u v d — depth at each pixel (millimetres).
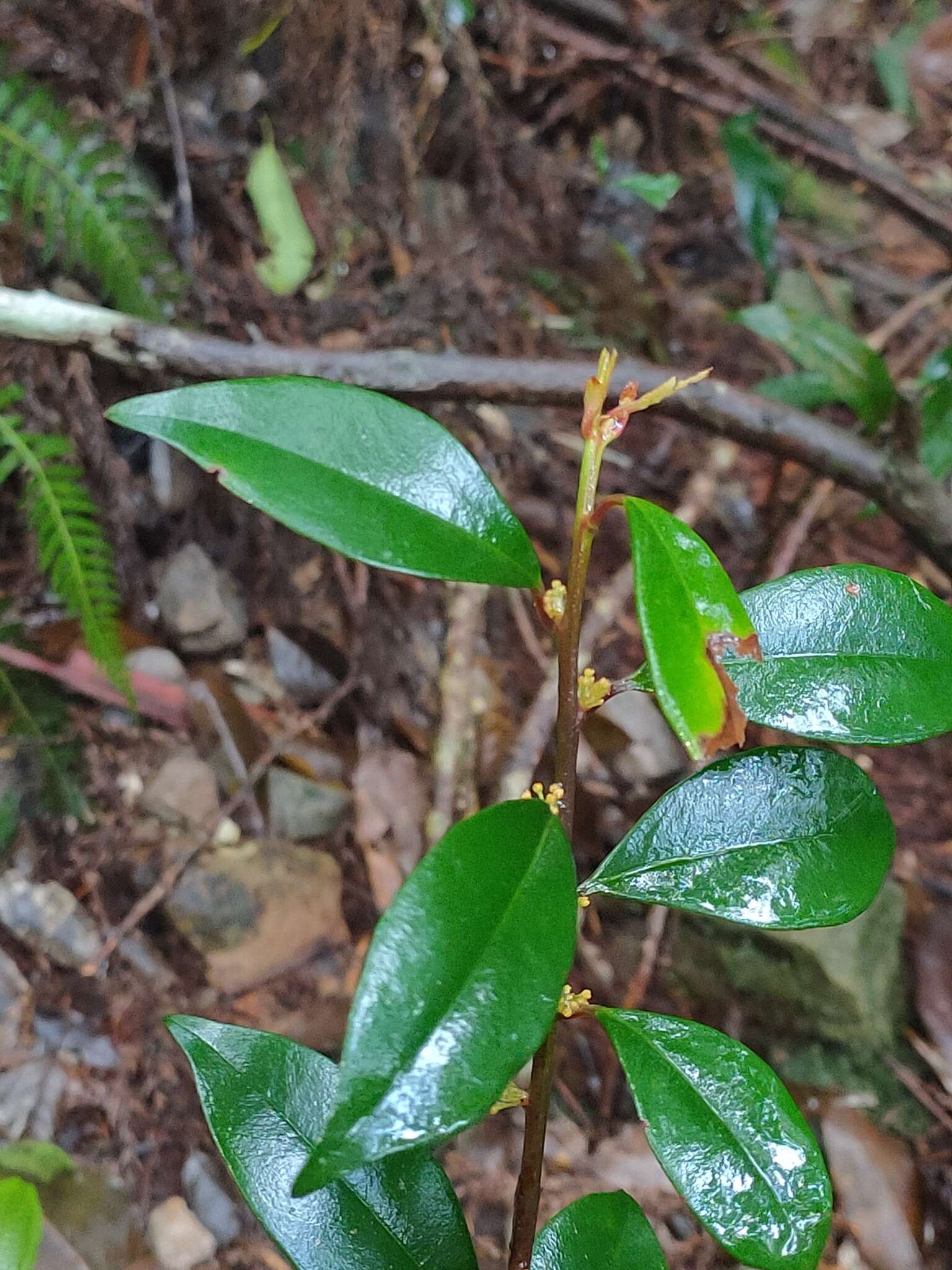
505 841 158
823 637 191
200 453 166
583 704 181
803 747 197
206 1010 365
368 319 526
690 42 632
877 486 420
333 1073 191
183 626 444
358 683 462
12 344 390
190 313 465
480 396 377
